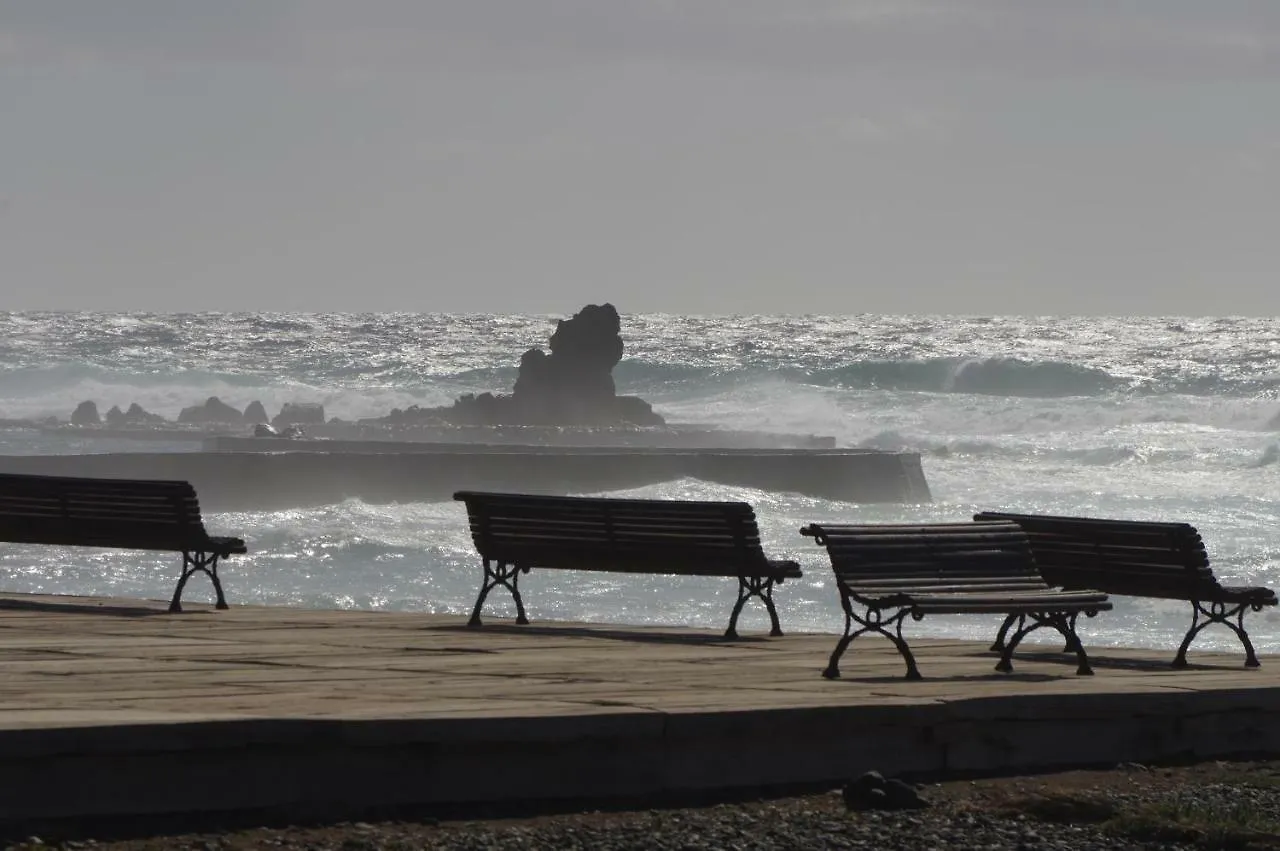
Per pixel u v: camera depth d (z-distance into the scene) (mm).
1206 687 15180
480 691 14000
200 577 34750
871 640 20281
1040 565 19406
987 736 13812
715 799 12414
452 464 52031
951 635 26312
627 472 55500
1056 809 12383
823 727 13062
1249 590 18031
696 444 73500
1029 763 14023
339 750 11492
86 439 76312
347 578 35219
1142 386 133625
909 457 60906
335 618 21609
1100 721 14375
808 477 58156
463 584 34312
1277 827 12094
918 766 13508
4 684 14117
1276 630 29469
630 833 11289
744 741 12797
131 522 22703
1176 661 18172
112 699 12992
